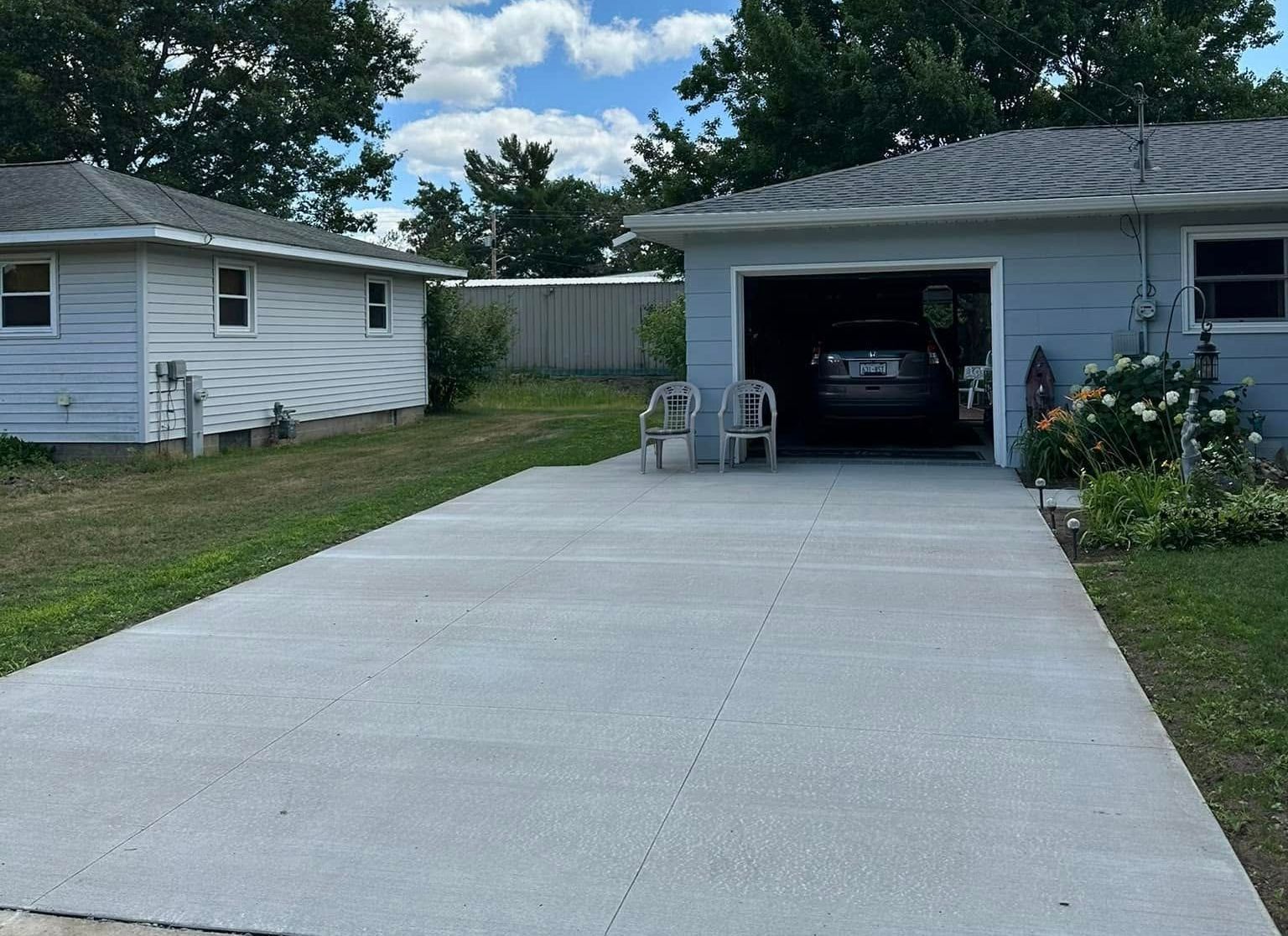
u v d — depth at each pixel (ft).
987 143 46.09
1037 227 38.52
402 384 70.85
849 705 17.19
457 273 73.87
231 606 23.62
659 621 21.67
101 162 94.48
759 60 80.07
